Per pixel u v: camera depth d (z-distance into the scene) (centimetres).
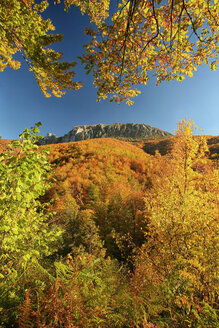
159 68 266
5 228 164
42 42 348
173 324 193
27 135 199
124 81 280
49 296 175
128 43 233
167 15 204
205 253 258
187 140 714
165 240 338
